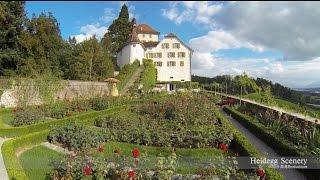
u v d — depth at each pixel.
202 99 30.31
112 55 86.94
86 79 52.75
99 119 21.14
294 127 16.45
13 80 28.06
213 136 15.88
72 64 53.50
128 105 32.97
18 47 41.69
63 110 25.11
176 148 15.45
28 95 27.69
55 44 47.81
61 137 15.71
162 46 75.19
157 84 69.19
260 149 16.36
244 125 24.12
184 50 74.88
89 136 15.29
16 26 40.34
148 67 68.88
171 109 23.09
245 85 56.34
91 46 56.91
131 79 59.91
